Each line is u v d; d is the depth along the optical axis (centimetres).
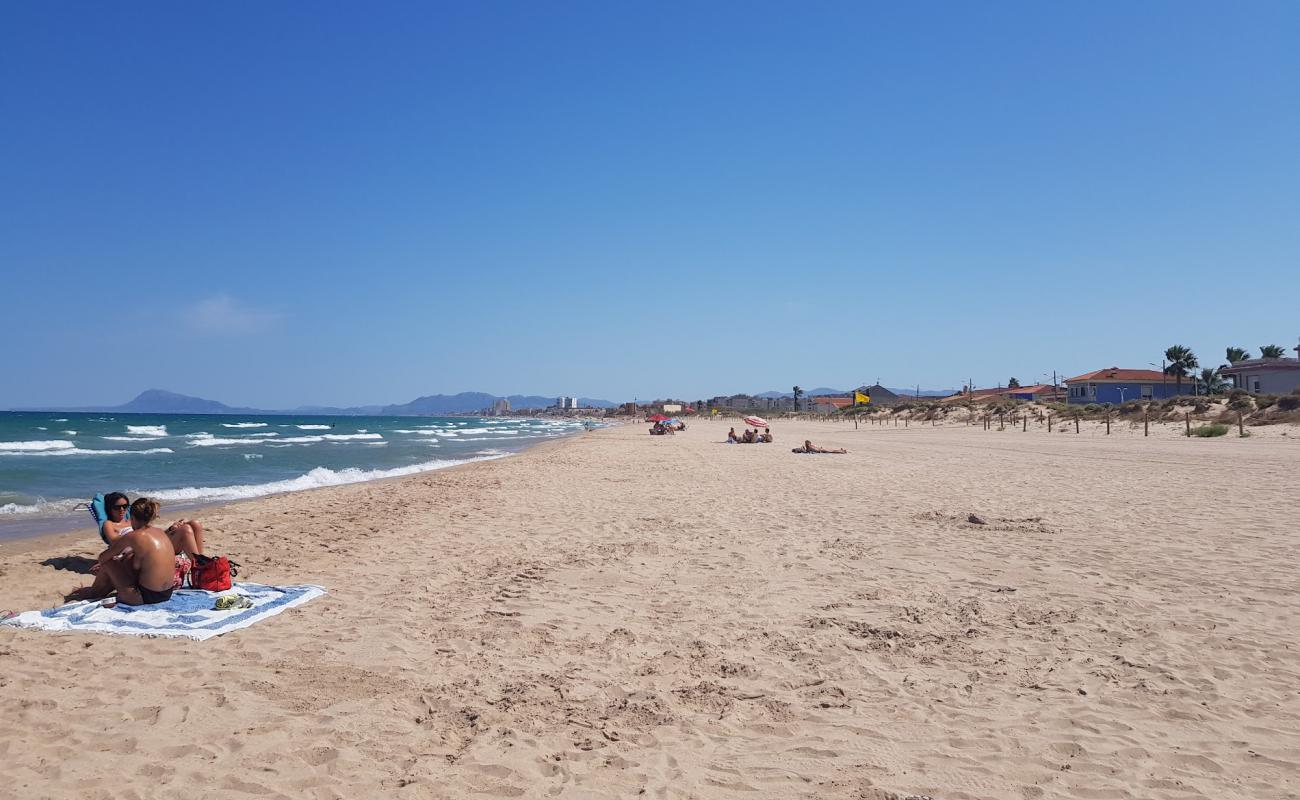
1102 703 497
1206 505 1361
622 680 546
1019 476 1980
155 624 649
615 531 1188
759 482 1941
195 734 446
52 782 387
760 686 534
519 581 849
